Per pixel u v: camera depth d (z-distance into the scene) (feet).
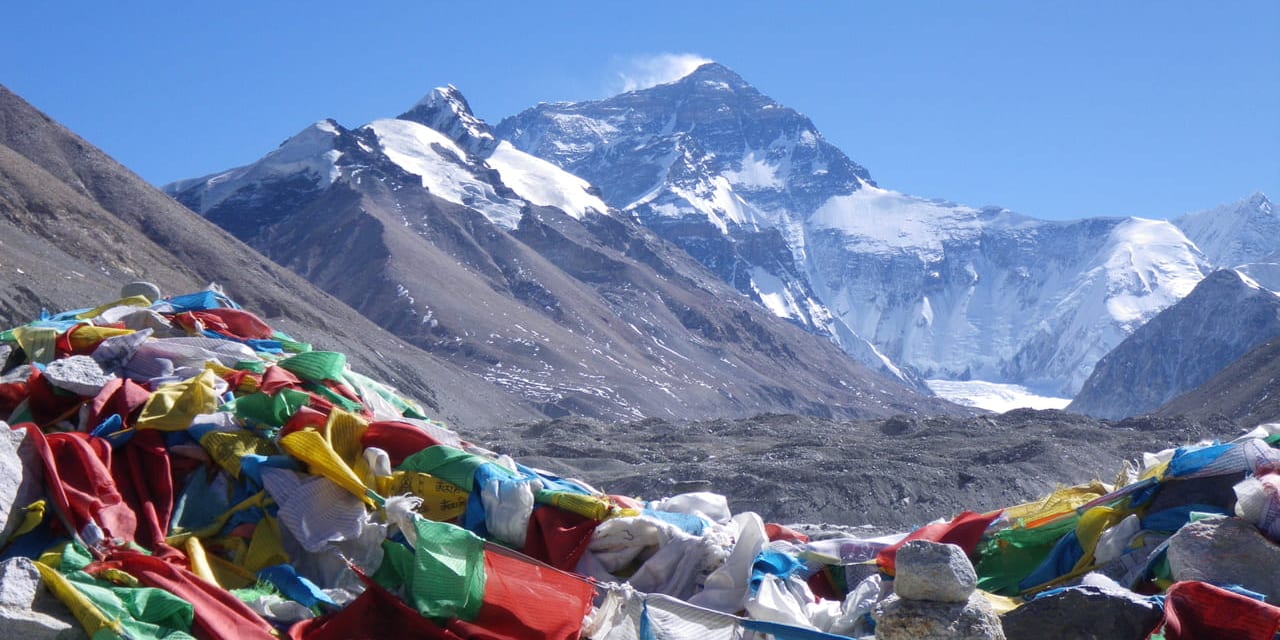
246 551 31.94
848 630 31.96
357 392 39.96
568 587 29.63
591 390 556.10
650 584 32.99
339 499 32.60
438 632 29.07
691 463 175.52
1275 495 31.81
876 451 191.83
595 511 34.09
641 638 28.40
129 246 373.81
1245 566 31.24
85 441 32.17
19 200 350.23
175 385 35.83
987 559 36.81
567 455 191.72
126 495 32.37
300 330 395.34
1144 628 29.25
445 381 439.22
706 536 33.68
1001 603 32.40
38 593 26.86
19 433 31.09
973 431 226.38
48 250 325.42
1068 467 172.45
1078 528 35.37
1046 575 35.42
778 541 38.75
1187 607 29.27
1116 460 187.62
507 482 34.14
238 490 33.40
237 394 36.63
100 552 29.14
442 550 30.01
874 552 36.86
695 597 32.19
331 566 31.55
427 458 34.73
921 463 174.40
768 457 185.78
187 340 38.91
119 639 25.95
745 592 32.24
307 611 29.50
